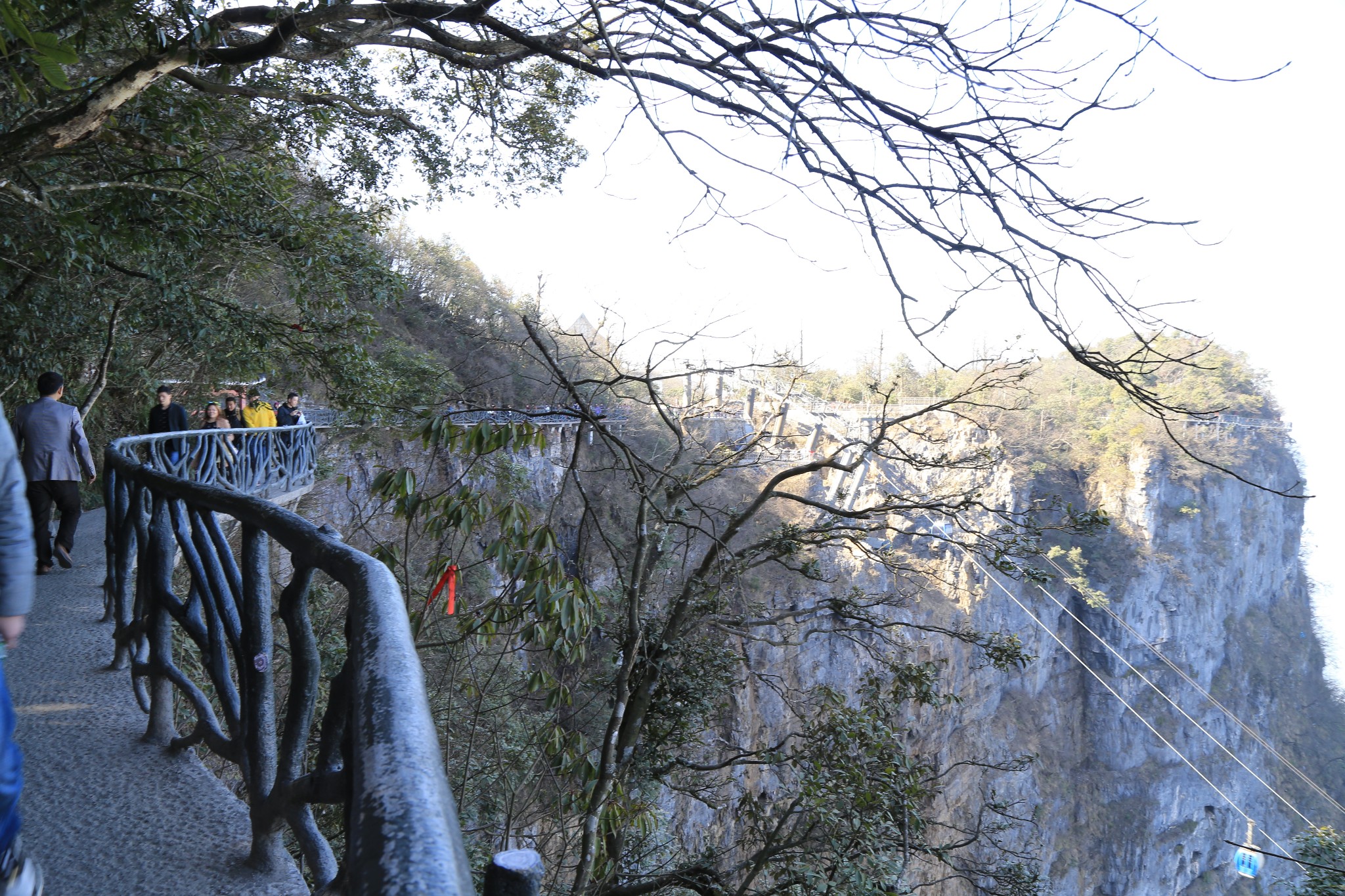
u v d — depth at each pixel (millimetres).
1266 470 74812
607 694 8828
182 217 8188
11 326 10070
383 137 9844
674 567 9414
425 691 972
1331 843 11945
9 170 6027
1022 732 50719
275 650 7996
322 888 1687
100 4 4391
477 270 25438
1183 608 63031
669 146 3102
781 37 3773
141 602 3176
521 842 6992
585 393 6992
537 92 8984
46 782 2518
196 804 2422
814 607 8883
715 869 7641
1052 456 61438
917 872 9844
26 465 5984
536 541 5746
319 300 11039
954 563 41750
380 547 5652
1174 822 58969
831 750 7871
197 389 16562
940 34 3506
